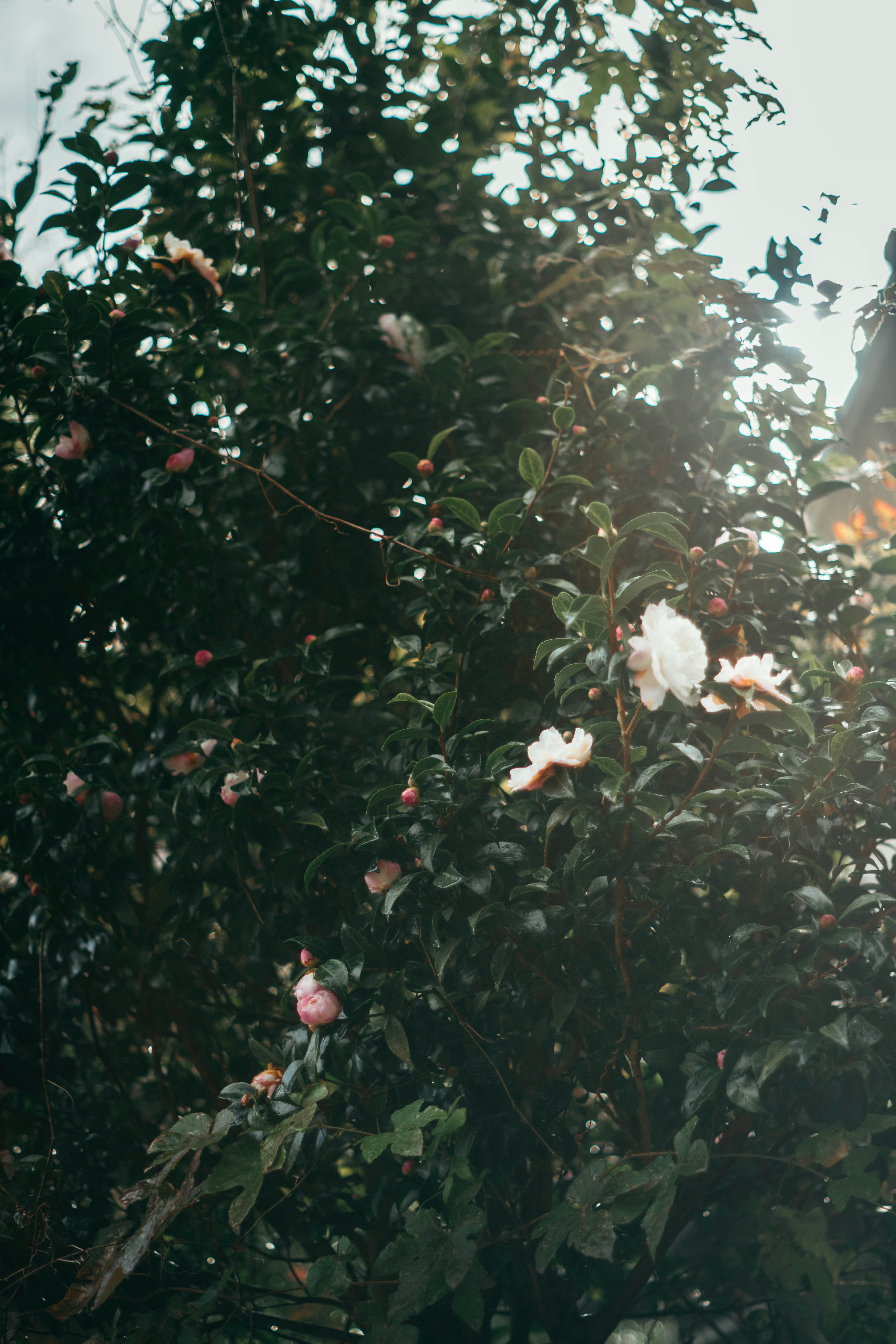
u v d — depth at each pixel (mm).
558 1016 1307
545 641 1267
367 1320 1291
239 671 1649
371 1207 1654
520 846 1354
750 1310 1719
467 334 1981
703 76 1809
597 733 1226
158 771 1703
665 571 1304
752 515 1749
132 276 1784
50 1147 1515
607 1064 1413
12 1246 1550
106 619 1817
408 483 1843
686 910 1335
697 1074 1284
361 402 1851
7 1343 1470
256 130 1973
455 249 1945
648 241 1813
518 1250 1485
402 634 1861
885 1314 1539
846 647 1883
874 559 2201
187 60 1932
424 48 2146
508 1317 1790
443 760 1343
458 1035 1397
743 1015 1268
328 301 1827
